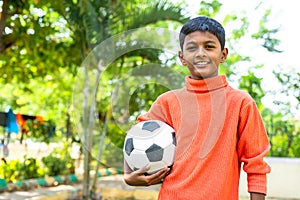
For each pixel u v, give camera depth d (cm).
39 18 655
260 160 180
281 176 676
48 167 844
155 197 601
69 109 920
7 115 771
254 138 181
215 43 184
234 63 810
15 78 761
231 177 179
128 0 530
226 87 188
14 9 612
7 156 864
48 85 959
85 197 617
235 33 815
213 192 175
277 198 671
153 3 489
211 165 178
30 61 723
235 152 183
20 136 885
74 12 576
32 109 1179
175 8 483
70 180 832
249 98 185
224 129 180
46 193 696
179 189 179
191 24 187
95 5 536
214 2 830
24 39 654
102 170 704
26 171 799
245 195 634
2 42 646
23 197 657
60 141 937
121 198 602
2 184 698
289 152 780
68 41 695
